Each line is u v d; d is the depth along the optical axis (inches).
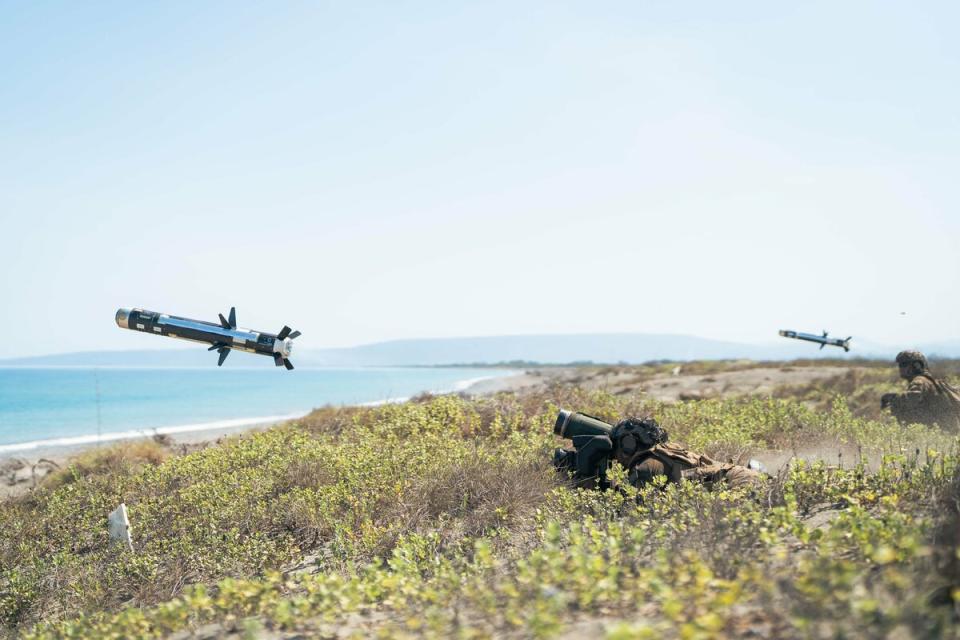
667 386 1230.3
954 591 98.7
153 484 406.3
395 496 293.9
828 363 1622.8
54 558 286.0
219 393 2780.5
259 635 147.8
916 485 193.2
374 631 141.5
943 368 845.8
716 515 185.3
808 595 108.1
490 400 553.6
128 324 294.2
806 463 234.7
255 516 302.2
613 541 148.6
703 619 101.9
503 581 147.0
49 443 997.8
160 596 227.6
